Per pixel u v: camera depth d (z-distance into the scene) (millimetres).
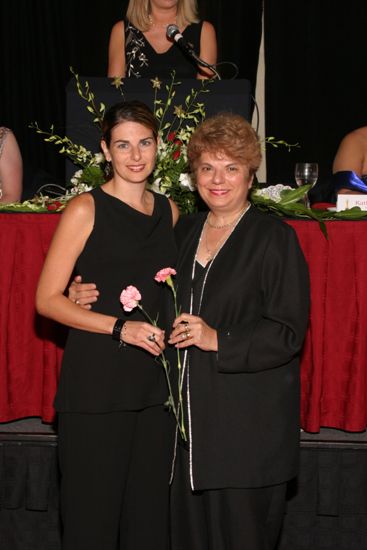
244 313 2539
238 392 2539
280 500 2670
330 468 3354
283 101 6324
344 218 3209
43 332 3311
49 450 3412
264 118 6383
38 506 3406
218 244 2611
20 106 6473
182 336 2490
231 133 2492
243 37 6258
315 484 3375
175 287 2627
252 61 6297
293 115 6336
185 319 2496
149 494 2742
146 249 2615
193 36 4145
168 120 3328
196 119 3229
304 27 6262
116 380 2598
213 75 4004
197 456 2541
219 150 2482
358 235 3166
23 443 3406
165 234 2670
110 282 2586
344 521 3391
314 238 3174
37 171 4820
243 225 2590
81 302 2576
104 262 2574
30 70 6445
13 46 6430
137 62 4148
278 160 6348
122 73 4191
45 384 3334
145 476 2734
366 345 3217
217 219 2648
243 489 2568
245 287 2525
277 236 2529
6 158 4176
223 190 2527
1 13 6383
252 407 2539
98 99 3346
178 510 2777
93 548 2656
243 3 6223
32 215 3238
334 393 3283
